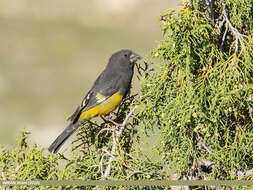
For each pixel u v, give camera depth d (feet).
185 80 26.99
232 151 26.14
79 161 28.48
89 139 30.81
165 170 27.12
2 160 28.19
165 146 27.50
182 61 26.66
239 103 25.57
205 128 25.99
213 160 26.58
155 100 27.84
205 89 25.86
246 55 26.43
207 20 26.53
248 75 25.98
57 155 28.04
